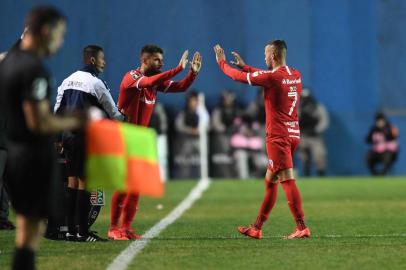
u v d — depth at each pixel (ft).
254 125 263.70
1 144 119.85
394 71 274.77
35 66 65.41
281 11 273.75
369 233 118.01
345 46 274.36
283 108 110.22
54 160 68.69
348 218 140.56
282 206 163.22
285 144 110.32
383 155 264.72
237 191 206.28
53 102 260.83
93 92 104.17
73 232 107.86
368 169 274.16
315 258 92.53
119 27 270.05
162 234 117.60
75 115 66.28
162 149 255.50
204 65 272.51
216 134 265.54
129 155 66.74
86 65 106.73
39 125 64.90
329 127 274.77
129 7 270.67
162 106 263.70
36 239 68.59
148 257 93.20
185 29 272.51
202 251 98.12
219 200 181.88
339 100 273.75
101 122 66.85
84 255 94.84
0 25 266.77
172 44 272.31
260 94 262.47
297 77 110.83
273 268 86.22
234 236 114.83
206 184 232.73
